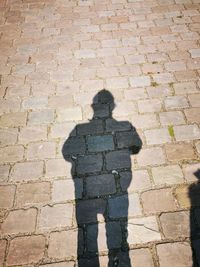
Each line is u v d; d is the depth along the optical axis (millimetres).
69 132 4469
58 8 7617
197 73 5410
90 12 7387
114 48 6113
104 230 3350
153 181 3795
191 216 3430
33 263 3121
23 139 4391
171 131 4406
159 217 3438
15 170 3988
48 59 5914
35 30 6789
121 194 3678
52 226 3400
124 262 3094
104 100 4957
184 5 7465
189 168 3918
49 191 3736
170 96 4973
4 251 3215
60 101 4980
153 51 5988
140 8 7449
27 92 5188
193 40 6230
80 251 3195
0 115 4777
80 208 3557
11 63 5852
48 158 4125
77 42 6344
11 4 7887
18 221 3455
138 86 5191
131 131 4438
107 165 4004
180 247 3178
